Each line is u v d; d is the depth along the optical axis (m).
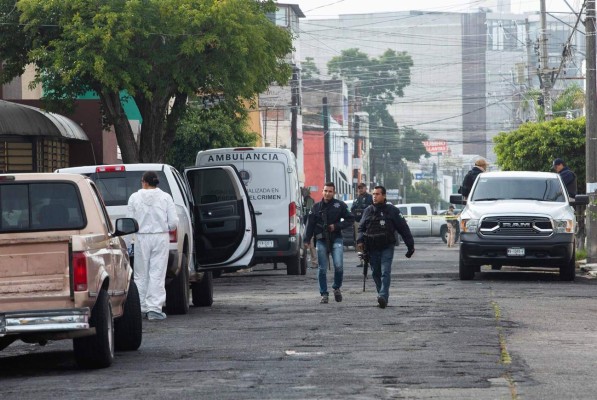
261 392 21.28
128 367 25.61
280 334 31.44
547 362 25.09
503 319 34.59
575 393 20.86
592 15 63.06
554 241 50.47
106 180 39.16
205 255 41.88
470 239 51.16
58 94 65.00
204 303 42.50
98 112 75.25
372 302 41.59
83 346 25.19
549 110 114.12
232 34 61.50
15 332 23.42
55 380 23.81
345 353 26.92
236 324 34.72
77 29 59.69
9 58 65.56
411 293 45.22
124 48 59.25
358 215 75.19
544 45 115.12
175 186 39.41
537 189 53.53
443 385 21.80
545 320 34.31
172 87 65.25
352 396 20.62
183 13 60.47
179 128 90.88
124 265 28.11
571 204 54.41
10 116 64.19
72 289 23.77
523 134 95.81
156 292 36.53
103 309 25.25
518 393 20.84
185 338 31.22
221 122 92.19
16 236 25.61
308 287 51.28
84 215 26.02
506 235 50.84
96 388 22.45
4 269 23.84
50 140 70.88
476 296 43.25
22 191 25.95
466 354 26.45
